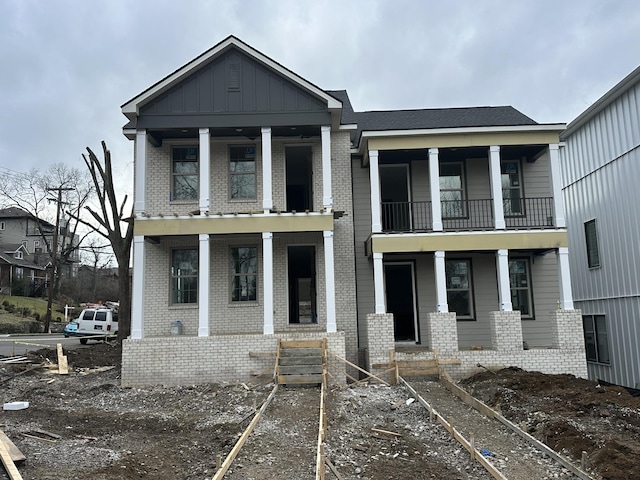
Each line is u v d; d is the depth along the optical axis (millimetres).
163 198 16234
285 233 15992
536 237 15266
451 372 14625
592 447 7809
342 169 16750
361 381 14234
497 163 15570
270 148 15133
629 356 16844
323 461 6699
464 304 17109
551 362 14641
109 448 8312
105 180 21484
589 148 19188
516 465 7543
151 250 16203
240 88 15234
